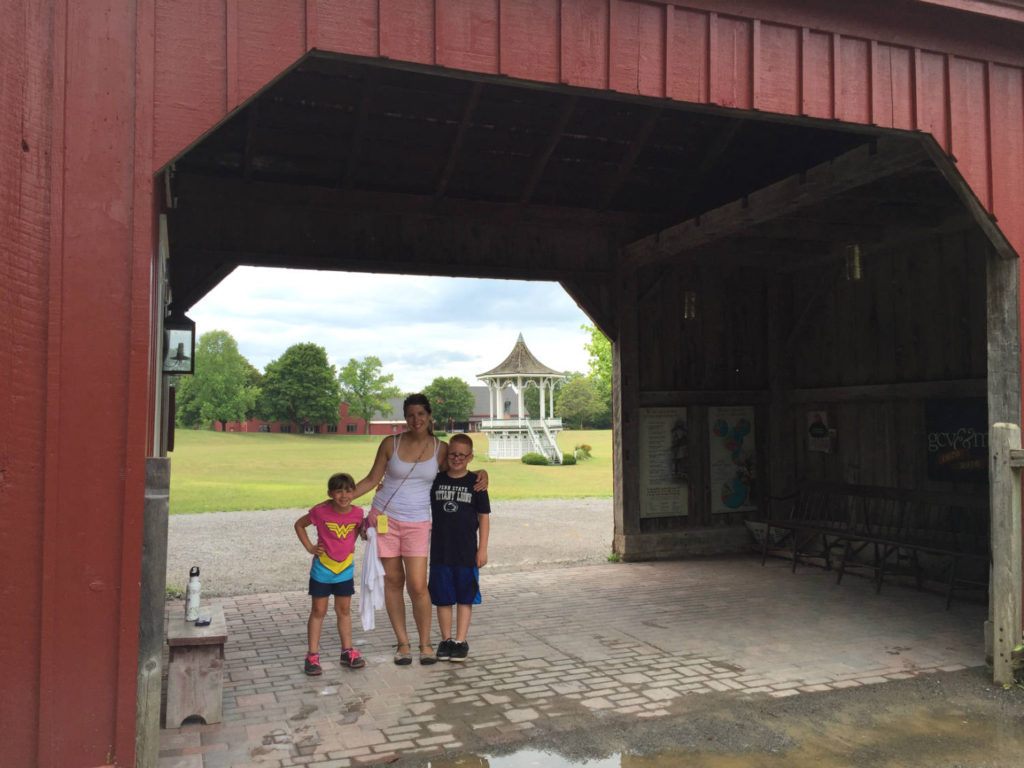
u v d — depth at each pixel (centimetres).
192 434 7062
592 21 401
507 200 836
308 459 3950
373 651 544
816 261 939
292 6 342
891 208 745
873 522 852
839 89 454
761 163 846
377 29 357
